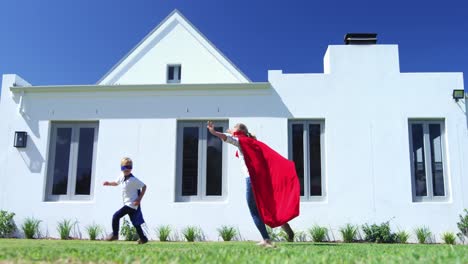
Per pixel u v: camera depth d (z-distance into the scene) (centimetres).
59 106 1041
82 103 1038
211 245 647
